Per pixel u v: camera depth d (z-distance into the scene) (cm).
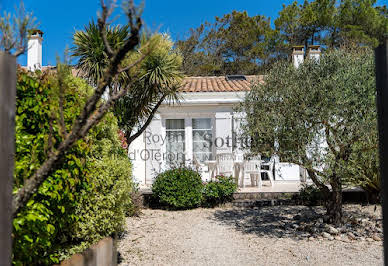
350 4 2048
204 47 2558
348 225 621
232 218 738
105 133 427
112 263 415
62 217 318
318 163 550
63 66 216
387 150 201
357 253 489
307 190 859
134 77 219
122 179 434
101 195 380
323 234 578
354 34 1877
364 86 511
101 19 195
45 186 267
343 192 868
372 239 552
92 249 345
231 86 1177
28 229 251
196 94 1108
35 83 291
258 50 2419
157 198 866
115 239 435
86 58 687
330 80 533
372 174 745
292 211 790
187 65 2389
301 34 2284
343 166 521
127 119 776
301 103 547
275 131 565
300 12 2309
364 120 500
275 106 589
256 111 618
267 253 499
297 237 578
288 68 613
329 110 514
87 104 194
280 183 1108
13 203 188
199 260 472
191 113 1130
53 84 235
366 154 535
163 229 648
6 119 180
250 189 963
